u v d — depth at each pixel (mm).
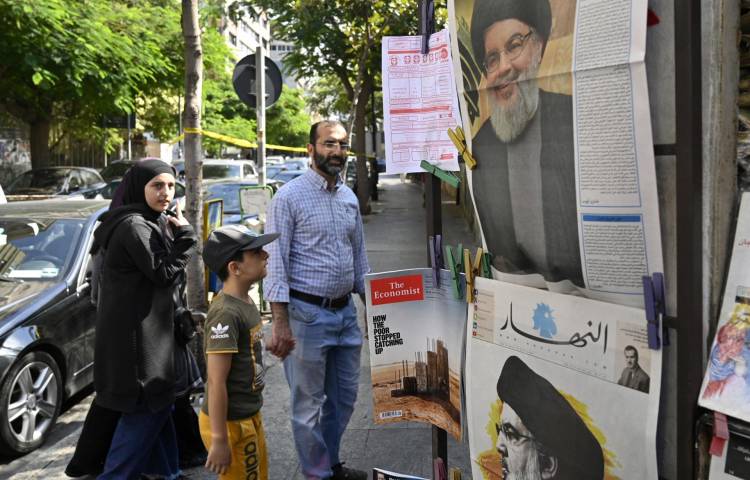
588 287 2219
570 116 2127
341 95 25844
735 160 1898
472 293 2750
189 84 5559
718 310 1914
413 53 2936
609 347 2184
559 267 2305
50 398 4902
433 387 3062
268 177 24719
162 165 3578
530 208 2371
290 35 17391
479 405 2756
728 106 1870
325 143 3625
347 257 3762
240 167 17500
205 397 3002
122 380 3404
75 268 5438
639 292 2080
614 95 1984
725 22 1835
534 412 2486
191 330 3766
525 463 2545
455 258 2852
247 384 2922
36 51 13891
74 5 15117
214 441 2797
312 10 16297
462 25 2555
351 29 16531
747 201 1880
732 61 1860
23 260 5469
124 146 32812
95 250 3785
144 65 17125
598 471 2252
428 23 2895
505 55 2365
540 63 2215
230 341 2824
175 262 3484
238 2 16938
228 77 30281
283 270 3592
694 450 1959
